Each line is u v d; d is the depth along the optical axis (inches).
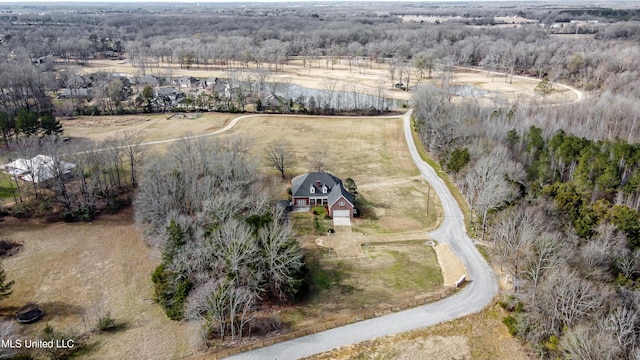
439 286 2233.0
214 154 3026.6
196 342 1829.5
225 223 2150.6
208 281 1934.1
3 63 6309.1
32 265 2396.7
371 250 2573.8
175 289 1987.0
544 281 1934.1
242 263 1985.7
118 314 2023.9
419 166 3909.9
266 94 6333.7
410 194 3341.5
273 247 2049.7
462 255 2498.8
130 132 4667.8
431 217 2984.7
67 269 2370.8
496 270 2342.5
